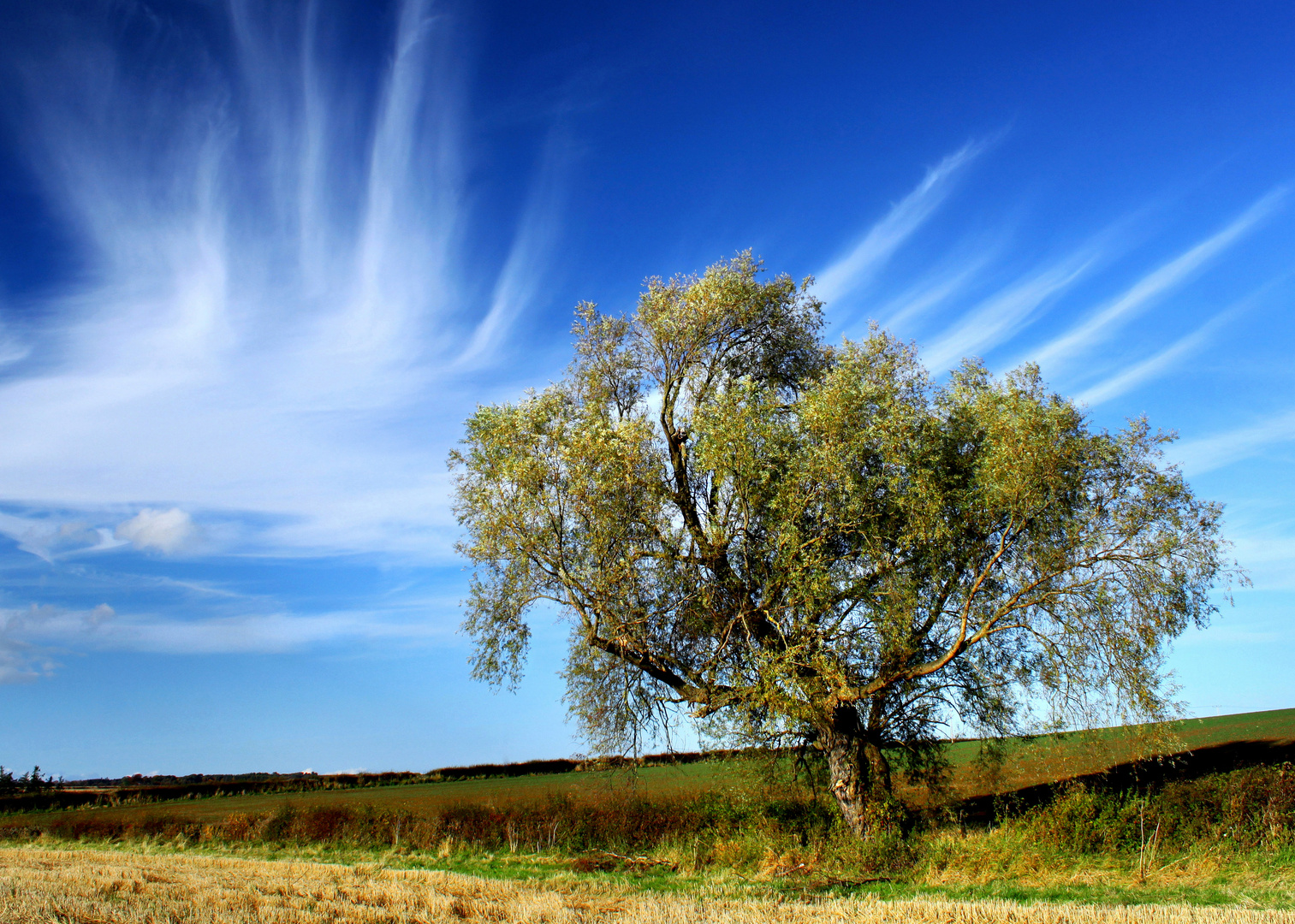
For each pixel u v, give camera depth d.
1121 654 17.61
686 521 21.89
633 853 22.42
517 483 21.36
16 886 16.91
